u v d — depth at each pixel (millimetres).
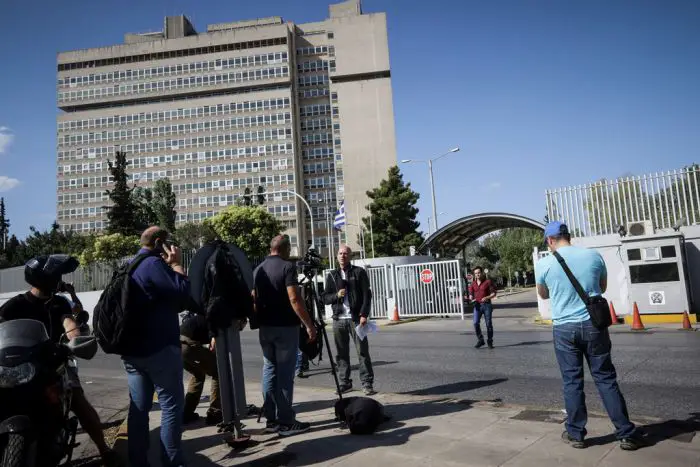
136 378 3904
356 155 102250
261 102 103125
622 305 15961
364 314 6922
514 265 68125
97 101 106750
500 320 19469
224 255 4652
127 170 103250
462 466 3857
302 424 5125
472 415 5336
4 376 3469
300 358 9117
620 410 4047
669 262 14273
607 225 16875
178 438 3885
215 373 5676
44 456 3633
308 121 106500
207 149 102875
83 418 4379
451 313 21125
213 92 105750
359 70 105438
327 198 103188
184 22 110625
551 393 6602
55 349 3777
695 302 14719
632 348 10047
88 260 40812
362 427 4816
